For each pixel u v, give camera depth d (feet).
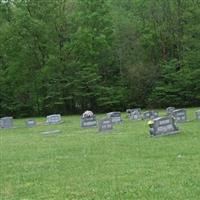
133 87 166.20
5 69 174.50
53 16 170.91
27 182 39.27
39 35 168.55
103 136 70.23
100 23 172.86
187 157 45.88
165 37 172.96
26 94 171.94
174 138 61.57
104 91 165.78
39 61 171.12
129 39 172.04
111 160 47.34
